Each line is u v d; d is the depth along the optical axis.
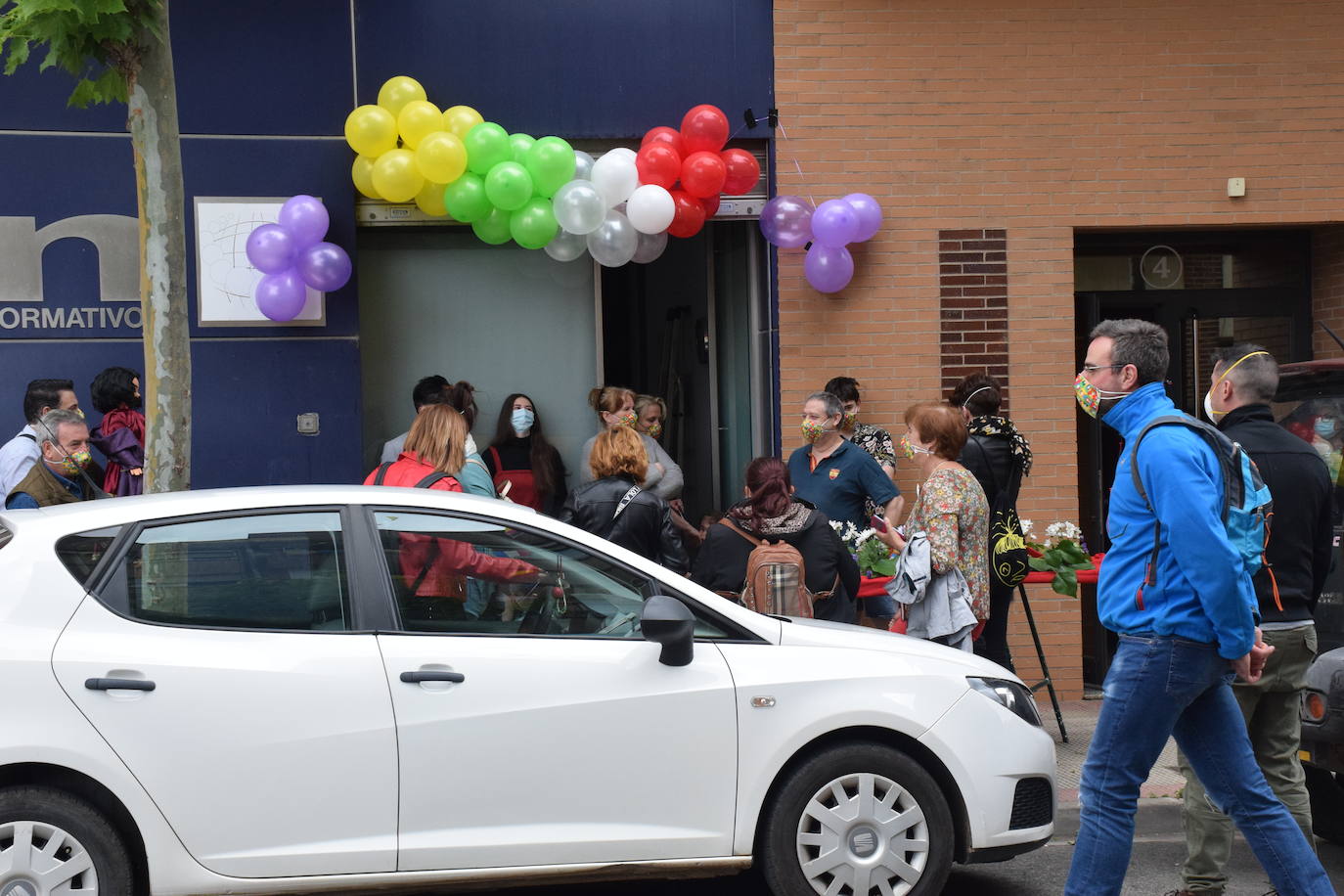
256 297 8.03
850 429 8.55
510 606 4.66
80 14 5.88
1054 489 9.17
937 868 4.79
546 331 9.18
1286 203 9.30
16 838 4.18
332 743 4.36
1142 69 9.16
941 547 6.23
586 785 4.54
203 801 4.27
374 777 4.39
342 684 4.39
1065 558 7.51
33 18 5.99
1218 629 4.09
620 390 8.11
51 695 4.19
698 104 8.88
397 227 8.91
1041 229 9.14
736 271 9.60
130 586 4.41
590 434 9.23
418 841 4.41
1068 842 6.01
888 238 9.03
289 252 7.85
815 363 9.02
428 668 4.46
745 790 4.67
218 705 4.30
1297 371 6.64
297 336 8.45
